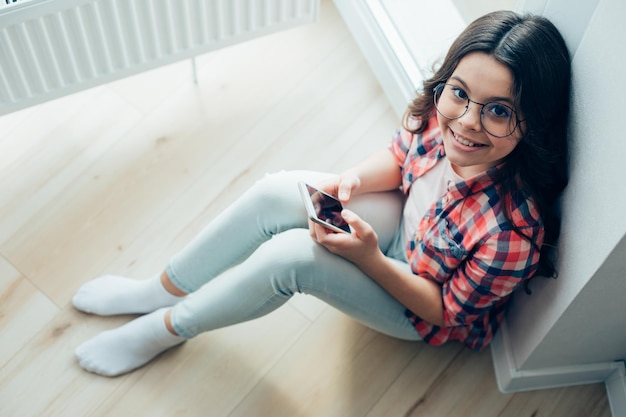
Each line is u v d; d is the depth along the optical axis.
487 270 1.35
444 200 1.40
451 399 1.71
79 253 1.84
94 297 1.75
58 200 1.91
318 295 1.48
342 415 1.67
